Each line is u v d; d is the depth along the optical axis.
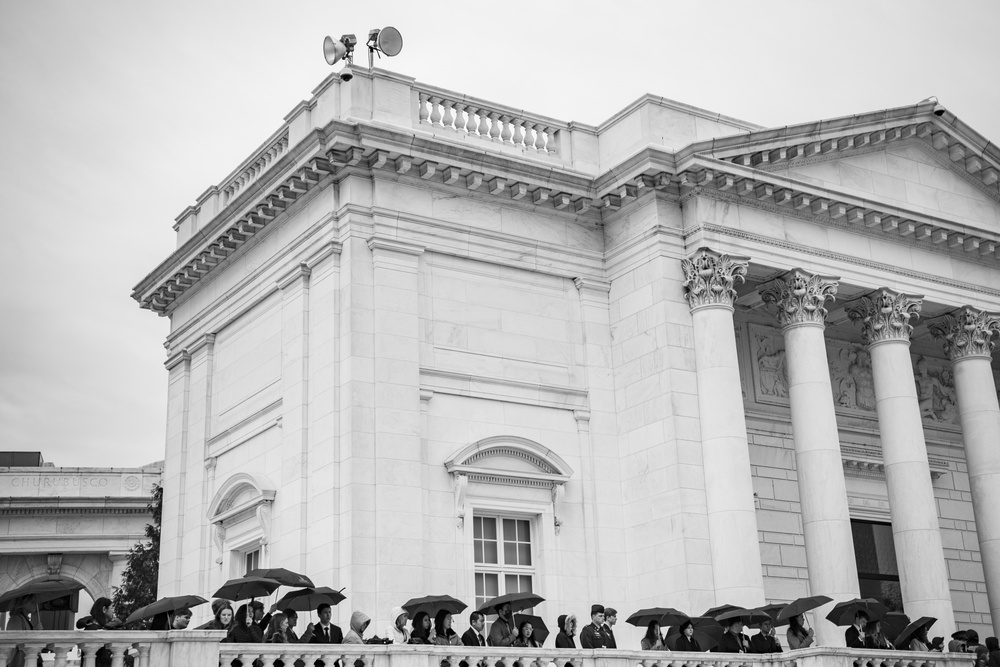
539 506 38.09
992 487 44.44
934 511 41.84
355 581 33.78
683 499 37.22
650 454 38.69
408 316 36.97
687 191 40.03
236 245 42.75
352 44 39.41
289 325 38.97
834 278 41.75
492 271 39.53
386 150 36.97
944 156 46.94
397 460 35.38
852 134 42.84
